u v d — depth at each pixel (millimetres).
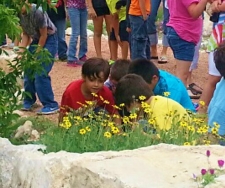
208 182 3314
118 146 4477
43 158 4129
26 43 8102
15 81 5848
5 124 5500
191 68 8953
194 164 3771
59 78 9820
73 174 3828
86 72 5602
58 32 10867
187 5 7262
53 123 6461
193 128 4691
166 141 4586
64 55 10969
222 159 3857
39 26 7266
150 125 4742
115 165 3744
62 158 3961
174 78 6023
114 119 5273
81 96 5730
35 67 5879
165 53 10984
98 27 10523
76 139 4598
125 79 5266
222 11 6996
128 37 10039
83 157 3912
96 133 4645
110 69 6062
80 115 5297
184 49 7527
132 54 9188
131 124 4836
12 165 4469
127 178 3498
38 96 7801
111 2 9977
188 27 7449
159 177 3529
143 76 5754
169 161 3828
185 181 3461
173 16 7555
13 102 5699
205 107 6762
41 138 5090
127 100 5172
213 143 4840
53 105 7824
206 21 13977
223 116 5102
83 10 10523
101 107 5684
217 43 6953
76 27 10461
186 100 6008
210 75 6957
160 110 4992
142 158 3879
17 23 5250
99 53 10711
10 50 10070
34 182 4117
